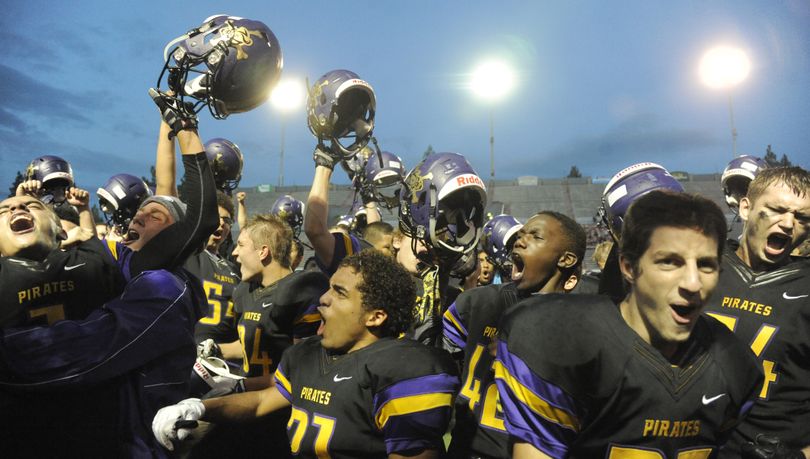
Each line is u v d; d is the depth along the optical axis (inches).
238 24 92.4
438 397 74.6
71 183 193.3
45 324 83.7
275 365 130.4
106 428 80.0
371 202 213.2
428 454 73.6
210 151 207.0
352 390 77.9
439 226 108.4
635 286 57.9
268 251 133.0
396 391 74.1
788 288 94.2
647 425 58.1
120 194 207.6
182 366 88.0
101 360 78.0
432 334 109.6
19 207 83.4
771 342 93.0
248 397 90.2
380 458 77.2
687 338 57.9
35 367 75.0
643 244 56.2
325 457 78.7
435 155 109.9
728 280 98.0
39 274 83.7
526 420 60.1
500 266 207.2
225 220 180.4
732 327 95.3
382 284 81.6
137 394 83.0
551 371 58.9
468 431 99.2
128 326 80.7
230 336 171.8
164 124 122.0
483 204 110.8
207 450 107.0
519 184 1502.2
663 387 57.8
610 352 58.3
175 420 79.6
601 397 58.9
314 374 83.1
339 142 118.3
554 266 98.0
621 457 59.2
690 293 54.0
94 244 92.0
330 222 705.0
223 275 173.8
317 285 126.5
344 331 81.6
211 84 91.0
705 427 59.9
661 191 57.6
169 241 90.0
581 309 60.9
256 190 1409.9
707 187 1349.7
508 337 62.4
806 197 92.0
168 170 122.0
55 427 78.4
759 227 95.6
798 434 91.8
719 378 59.9
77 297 87.3
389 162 208.2
